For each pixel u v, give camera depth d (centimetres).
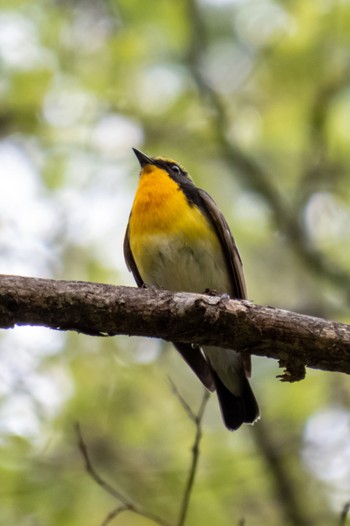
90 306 643
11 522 970
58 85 1248
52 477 1011
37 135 1289
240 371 914
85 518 1011
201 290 916
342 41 1332
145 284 930
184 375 1233
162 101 1356
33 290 638
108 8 1314
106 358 1156
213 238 913
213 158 1391
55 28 1237
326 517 1093
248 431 1159
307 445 1141
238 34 1398
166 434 1135
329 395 1195
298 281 1397
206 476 1066
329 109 1352
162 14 1363
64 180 1265
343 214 1392
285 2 1355
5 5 1248
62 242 1255
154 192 907
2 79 1238
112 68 1251
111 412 1109
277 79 1375
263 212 1391
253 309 650
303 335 644
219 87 1417
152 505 1029
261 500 1102
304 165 1379
